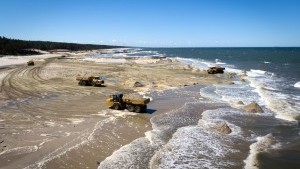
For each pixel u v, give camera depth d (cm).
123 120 2534
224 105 3197
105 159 1738
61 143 1956
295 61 10256
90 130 2231
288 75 5962
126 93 3750
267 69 7306
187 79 5128
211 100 3447
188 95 3731
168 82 4719
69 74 5512
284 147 1978
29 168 1586
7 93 3644
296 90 4125
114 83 4538
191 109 2997
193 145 1998
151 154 1828
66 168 1609
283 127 2417
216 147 1973
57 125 2355
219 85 4597
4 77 4972
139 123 2467
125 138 2097
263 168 1662
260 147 1980
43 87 4094
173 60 9769
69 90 3900
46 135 2109
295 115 2781
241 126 2453
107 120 2505
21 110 2814
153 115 2733
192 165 1694
